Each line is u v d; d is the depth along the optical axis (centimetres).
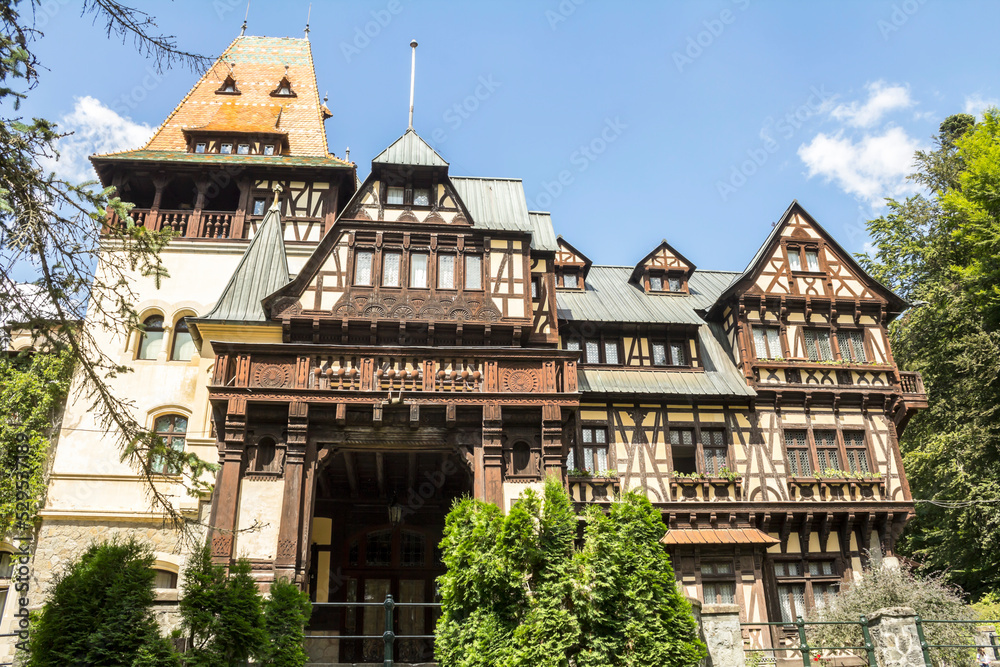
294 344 1388
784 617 1747
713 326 2119
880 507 1838
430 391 1382
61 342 843
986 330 2183
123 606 716
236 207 2211
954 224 2422
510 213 1839
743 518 1789
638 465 1825
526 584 880
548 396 1402
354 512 1770
